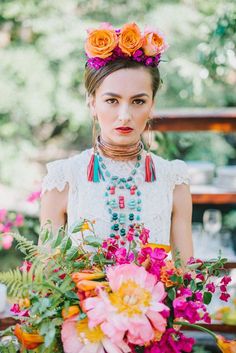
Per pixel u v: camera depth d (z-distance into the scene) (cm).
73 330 123
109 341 121
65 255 131
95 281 127
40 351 127
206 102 586
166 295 126
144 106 157
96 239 135
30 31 566
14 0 565
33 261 130
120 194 165
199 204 506
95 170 166
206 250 282
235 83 567
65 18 564
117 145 163
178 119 287
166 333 125
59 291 125
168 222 169
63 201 167
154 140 297
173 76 560
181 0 569
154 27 159
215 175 320
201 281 135
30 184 538
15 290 124
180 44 552
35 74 551
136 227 142
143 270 124
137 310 119
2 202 499
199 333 287
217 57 315
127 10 577
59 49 548
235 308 262
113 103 156
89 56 155
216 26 316
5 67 553
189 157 586
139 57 155
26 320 129
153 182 167
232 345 131
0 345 136
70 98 559
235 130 288
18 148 564
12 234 132
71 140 625
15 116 570
